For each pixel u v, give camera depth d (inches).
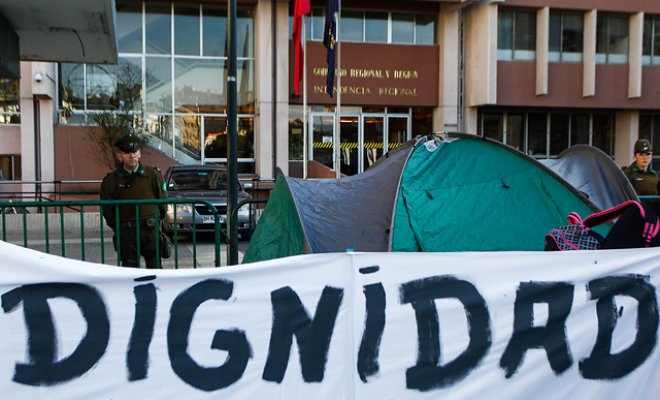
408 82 834.2
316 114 812.0
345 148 829.8
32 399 109.3
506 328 123.6
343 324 119.0
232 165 236.2
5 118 725.3
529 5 827.4
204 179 509.0
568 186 200.2
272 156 780.6
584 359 126.3
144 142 667.4
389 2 821.2
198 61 785.6
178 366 113.8
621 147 906.1
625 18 876.6
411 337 120.7
